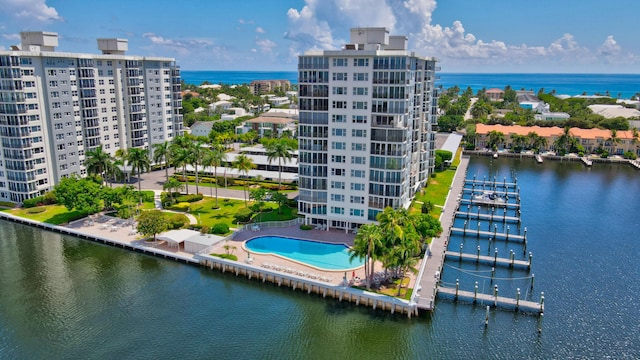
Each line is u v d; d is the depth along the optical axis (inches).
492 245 3644.2
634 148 7155.5
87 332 2453.2
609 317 2630.4
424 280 2871.6
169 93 6043.3
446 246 3479.3
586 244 3666.3
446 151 6092.5
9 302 2736.2
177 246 3447.3
